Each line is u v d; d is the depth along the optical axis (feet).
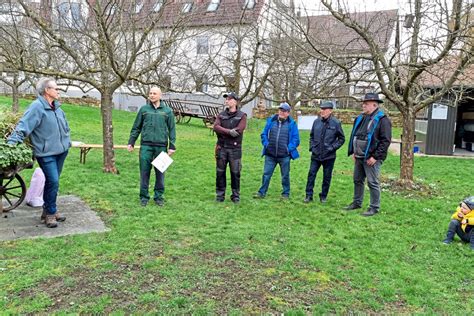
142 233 17.17
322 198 23.95
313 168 23.75
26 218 18.51
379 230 19.06
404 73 30.99
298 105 83.35
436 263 15.52
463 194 27.81
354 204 22.65
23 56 27.84
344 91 38.06
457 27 22.30
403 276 14.21
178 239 16.74
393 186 28.30
